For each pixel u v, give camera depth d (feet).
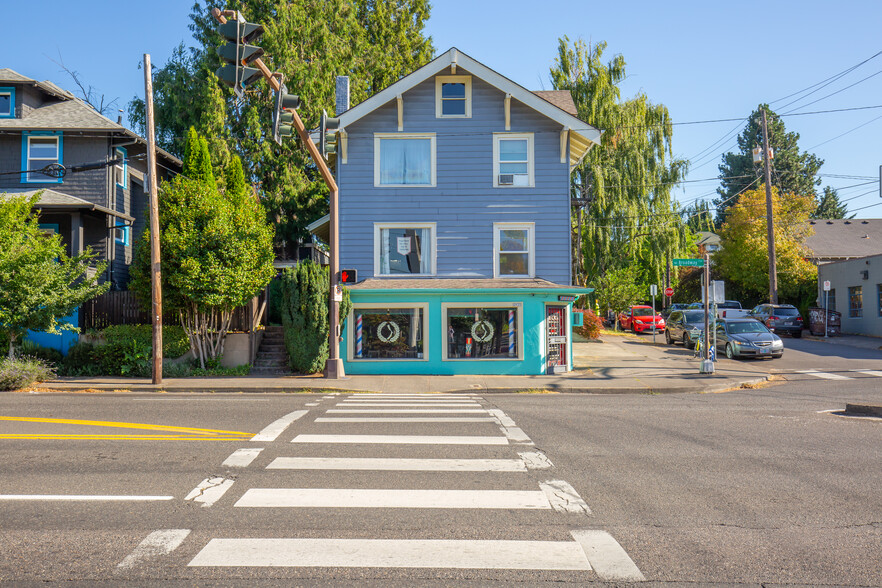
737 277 150.10
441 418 37.55
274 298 73.20
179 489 22.33
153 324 60.23
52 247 63.52
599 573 15.39
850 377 66.80
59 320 69.77
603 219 109.70
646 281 162.50
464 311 70.33
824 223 198.90
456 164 75.05
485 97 75.20
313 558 16.20
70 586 14.61
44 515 19.56
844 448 29.43
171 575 15.17
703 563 16.05
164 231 67.62
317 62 106.73
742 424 35.99
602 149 111.96
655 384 59.82
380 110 75.36
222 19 34.86
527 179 74.90
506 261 74.69
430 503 20.83
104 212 79.51
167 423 35.55
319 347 67.51
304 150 106.42
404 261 74.79
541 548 16.98
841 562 16.19
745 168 270.87
